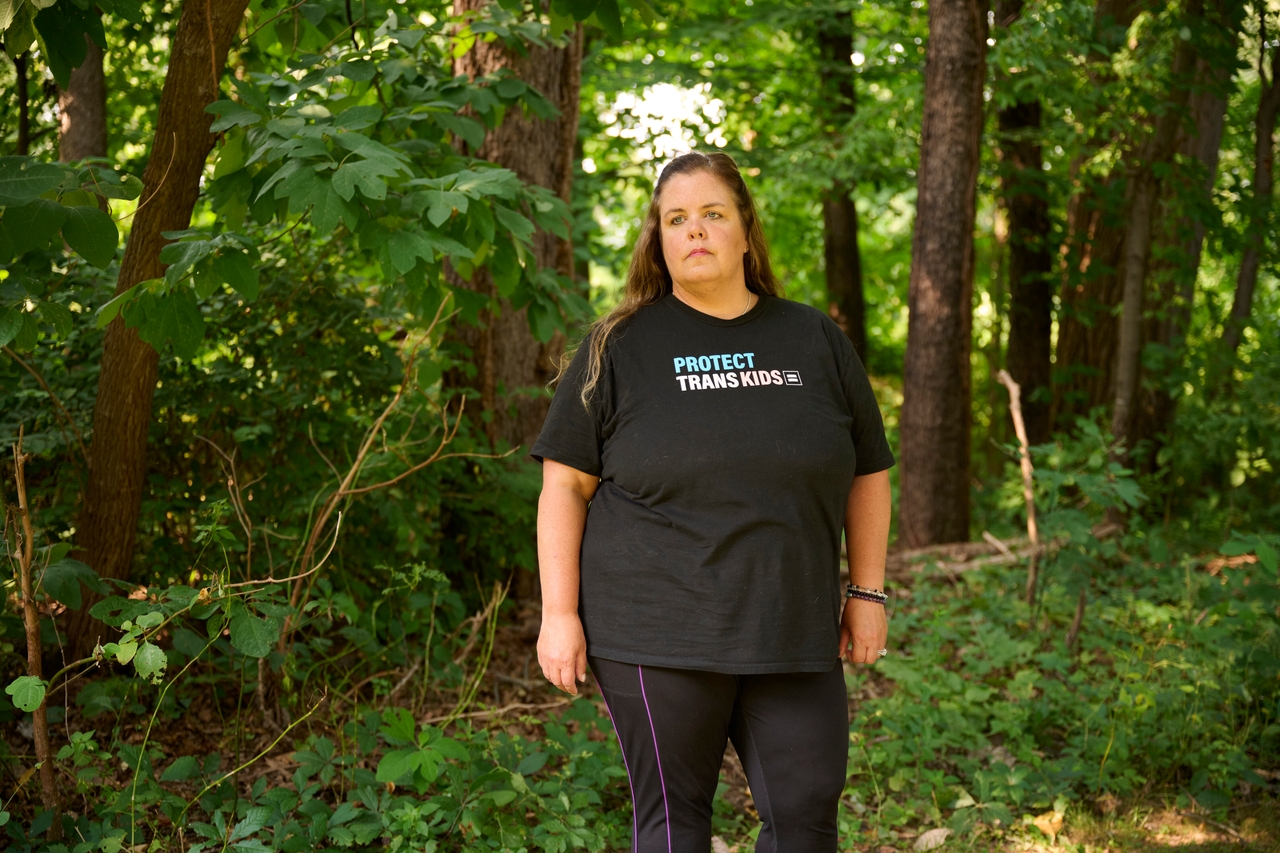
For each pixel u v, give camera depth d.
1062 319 8.29
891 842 2.79
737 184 1.94
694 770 1.86
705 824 1.90
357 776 2.56
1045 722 3.42
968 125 5.82
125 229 3.99
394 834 2.41
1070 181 7.88
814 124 9.28
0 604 2.45
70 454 3.01
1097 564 4.44
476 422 4.25
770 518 1.76
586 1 3.00
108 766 2.58
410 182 2.63
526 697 3.57
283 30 3.37
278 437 3.49
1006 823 2.81
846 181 8.11
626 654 1.81
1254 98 8.73
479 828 2.42
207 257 2.46
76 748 2.19
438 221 2.49
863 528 2.02
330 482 3.36
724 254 1.86
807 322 1.94
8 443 2.88
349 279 3.76
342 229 3.54
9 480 2.99
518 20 3.61
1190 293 8.20
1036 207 8.31
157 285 2.43
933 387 5.95
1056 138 7.21
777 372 1.85
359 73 2.92
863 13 9.29
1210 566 5.74
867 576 2.02
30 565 2.22
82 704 2.57
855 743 3.16
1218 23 6.10
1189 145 7.69
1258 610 3.64
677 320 1.90
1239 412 7.03
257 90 2.63
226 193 2.71
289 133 2.52
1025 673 3.57
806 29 9.13
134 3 2.62
